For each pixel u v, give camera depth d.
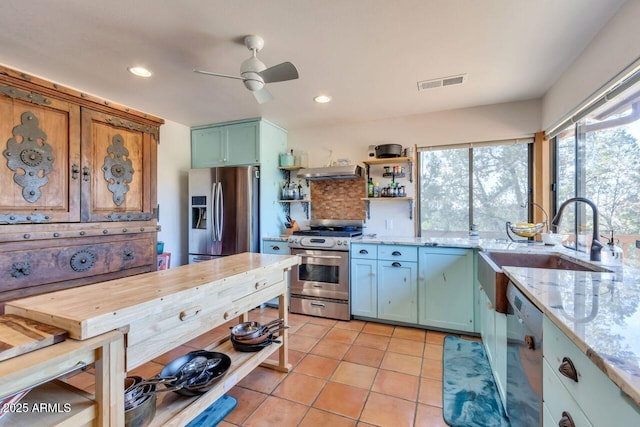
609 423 0.68
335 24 1.79
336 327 3.11
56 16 1.69
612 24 1.75
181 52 2.11
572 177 2.62
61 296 1.23
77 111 2.25
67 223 2.19
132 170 2.65
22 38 1.91
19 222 1.94
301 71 2.41
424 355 2.50
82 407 1.00
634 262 1.77
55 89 2.11
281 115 3.58
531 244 2.76
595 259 1.81
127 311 1.09
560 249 2.40
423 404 1.88
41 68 2.33
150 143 2.81
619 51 1.69
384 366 2.33
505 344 1.72
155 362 2.42
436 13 1.70
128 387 1.37
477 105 3.27
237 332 2.07
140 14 1.69
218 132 3.91
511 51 2.12
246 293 1.79
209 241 3.70
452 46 2.04
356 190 3.90
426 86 2.72
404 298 3.08
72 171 2.22
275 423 1.72
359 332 2.98
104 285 1.42
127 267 2.59
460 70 2.40
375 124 3.79
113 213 2.49
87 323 0.96
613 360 0.66
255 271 1.80
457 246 2.86
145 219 2.75
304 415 1.79
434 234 3.62
